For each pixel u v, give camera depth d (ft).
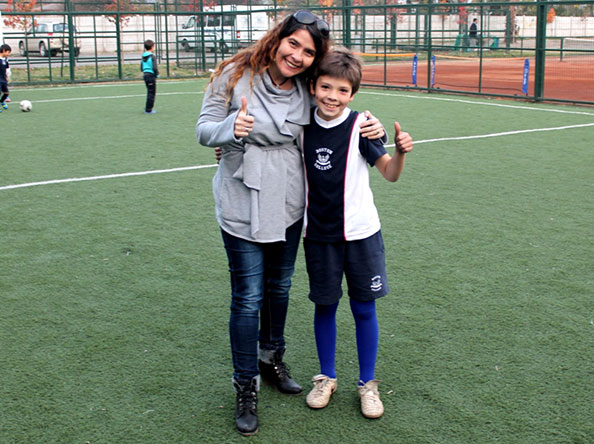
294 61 9.14
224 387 11.03
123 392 10.84
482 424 9.84
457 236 18.48
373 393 10.22
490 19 69.31
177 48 80.02
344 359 11.97
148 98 45.78
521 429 9.70
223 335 12.89
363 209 9.81
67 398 10.64
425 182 24.95
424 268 16.07
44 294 14.73
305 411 10.32
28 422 9.96
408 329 12.92
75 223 19.95
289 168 9.75
